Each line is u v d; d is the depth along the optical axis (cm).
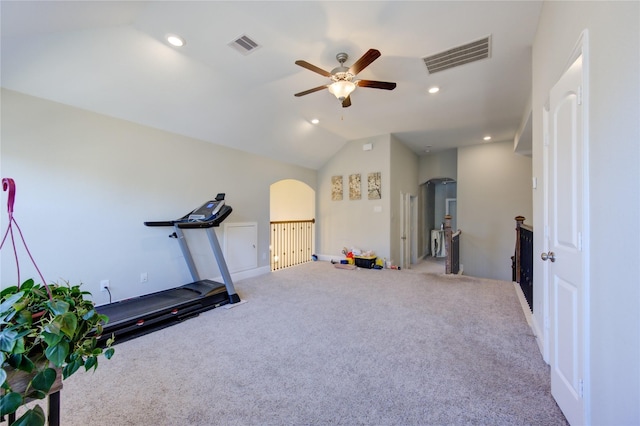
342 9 215
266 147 499
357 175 609
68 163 277
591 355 119
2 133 240
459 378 187
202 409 159
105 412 156
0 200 238
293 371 197
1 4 153
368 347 231
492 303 339
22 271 251
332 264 600
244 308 329
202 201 407
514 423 146
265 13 218
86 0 179
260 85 341
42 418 84
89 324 100
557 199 165
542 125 212
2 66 223
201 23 229
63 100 271
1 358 77
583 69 124
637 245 84
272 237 598
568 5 151
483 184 648
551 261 175
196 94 333
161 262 356
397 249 621
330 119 479
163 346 236
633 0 85
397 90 361
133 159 329
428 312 311
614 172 99
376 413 155
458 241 637
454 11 218
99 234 300
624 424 91
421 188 823
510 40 256
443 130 544
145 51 260
